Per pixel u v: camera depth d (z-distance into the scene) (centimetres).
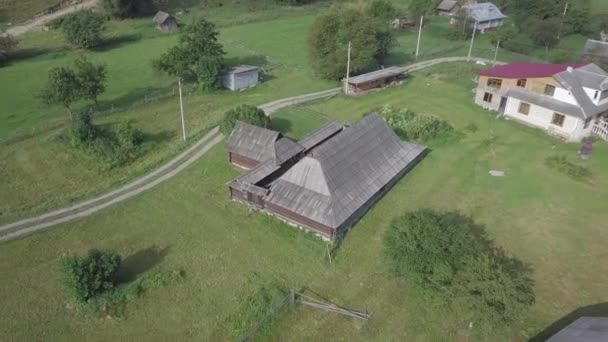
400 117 6831
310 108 7638
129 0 13062
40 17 12938
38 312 3741
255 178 5038
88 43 10494
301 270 4197
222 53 8794
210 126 6838
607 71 9250
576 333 3106
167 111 7481
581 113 6262
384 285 4025
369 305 3834
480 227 4719
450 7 14088
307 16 14088
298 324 3659
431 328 3622
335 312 3766
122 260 4297
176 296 3900
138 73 9194
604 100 6669
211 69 8119
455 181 5506
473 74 8962
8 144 6266
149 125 6975
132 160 6069
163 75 8888
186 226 4772
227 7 14775
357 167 4912
